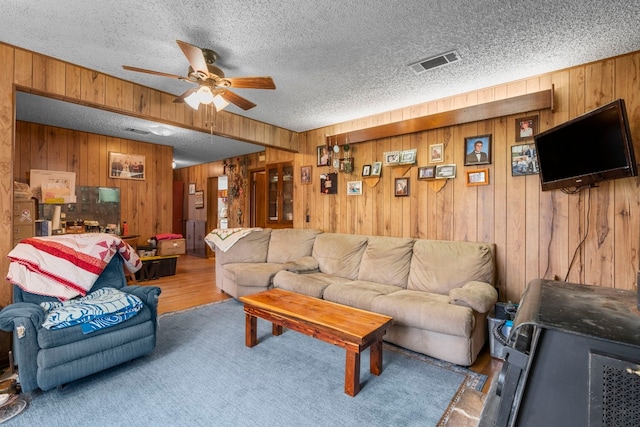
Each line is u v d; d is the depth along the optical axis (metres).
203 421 1.70
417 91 3.17
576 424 0.88
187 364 2.33
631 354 0.81
